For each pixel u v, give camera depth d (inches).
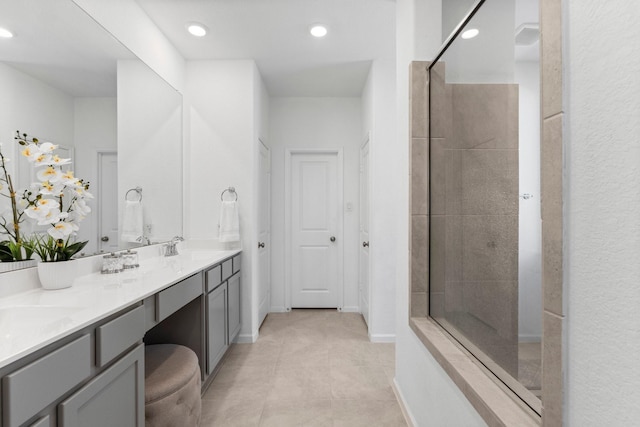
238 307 107.9
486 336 42.9
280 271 147.7
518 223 36.4
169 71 101.7
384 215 111.6
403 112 71.1
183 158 110.9
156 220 93.6
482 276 44.3
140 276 64.4
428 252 64.6
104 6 71.2
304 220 150.3
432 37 64.0
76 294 50.1
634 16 20.0
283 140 147.1
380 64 112.0
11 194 49.9
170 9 86.4
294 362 96.6
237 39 101.0
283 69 120.6
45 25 56.7
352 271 147.3
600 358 22.5
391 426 67.4
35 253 53.5
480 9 44.6
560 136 25.9
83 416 36.5
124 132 78.4
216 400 76.5
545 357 27.5
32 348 30.0
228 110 113.5
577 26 24.5
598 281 22.7
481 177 44.8
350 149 146.5
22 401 29.0
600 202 22.5
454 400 45.9
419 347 61.1
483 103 44.1
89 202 66.7
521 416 32.8
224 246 111.8
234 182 113.7
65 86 60.6
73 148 62.5
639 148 19.7
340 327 126.7
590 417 23.4
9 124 49.9
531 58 35.1
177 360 62.3
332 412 72.0
